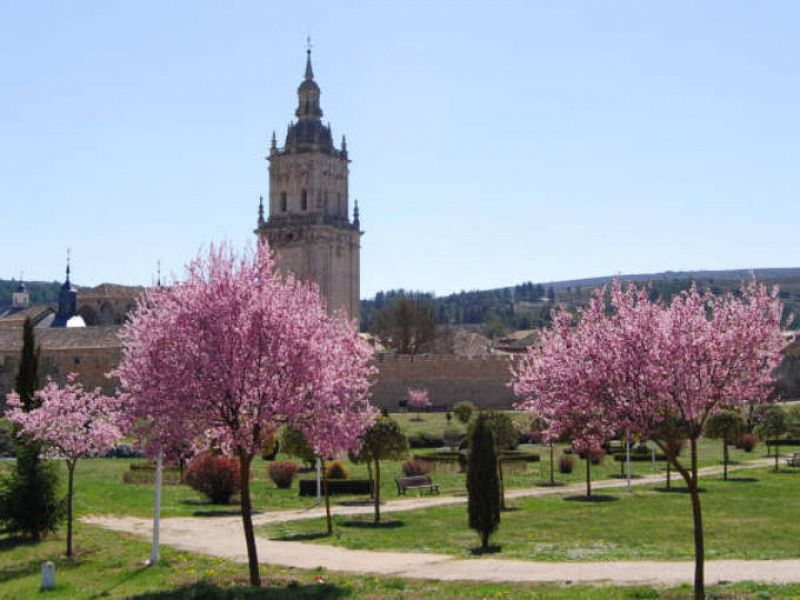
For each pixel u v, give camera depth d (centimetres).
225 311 2641
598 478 6275
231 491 5016
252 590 2569
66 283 15062
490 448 3488
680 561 3009
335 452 2767
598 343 2330
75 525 4225
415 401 11194
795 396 11875
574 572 2812
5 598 2842
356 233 14900
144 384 2617
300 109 14900
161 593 2650
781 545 3528
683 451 8306
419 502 5000
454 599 2386
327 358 2719
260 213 14850
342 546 3575
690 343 2256
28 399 5122
